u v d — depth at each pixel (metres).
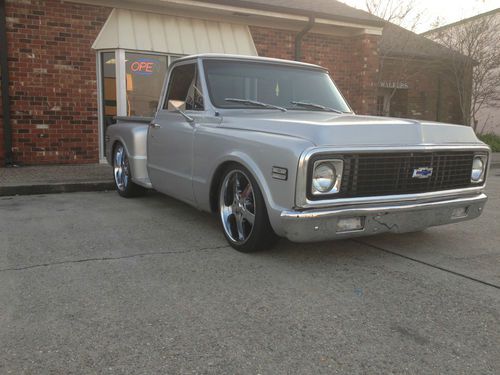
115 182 6.96
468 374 2.30
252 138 3.82
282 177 3.47
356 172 3.51
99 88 9.47
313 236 3.44
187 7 9.73
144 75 9.79
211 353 2.46
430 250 4.34
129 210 5.91
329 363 2.38
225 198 4.29
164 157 5.32
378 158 3.58
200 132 4.54
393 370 2.33
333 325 2.79
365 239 4.66
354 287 3.39
